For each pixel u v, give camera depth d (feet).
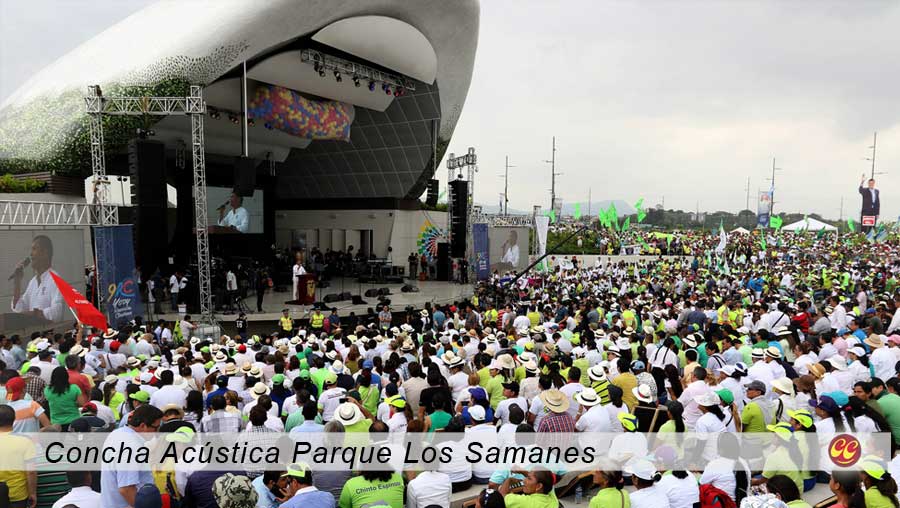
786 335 40.98
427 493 17.54
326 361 34.06
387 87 102.12
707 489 17.12
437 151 121.70
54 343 43.19
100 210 64.18
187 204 103.35
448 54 104.99
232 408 21.95
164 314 72.69
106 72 78.28
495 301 84.43
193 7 81.71
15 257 53.26
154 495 14.30
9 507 16.63
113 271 60.08
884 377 33.55
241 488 13.98
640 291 87.61
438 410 22.75
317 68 89.35
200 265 67.97
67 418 23.76
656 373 30.76
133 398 23.11
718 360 33.78
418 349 39.83
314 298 87.56
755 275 98.07
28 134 78.23
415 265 124.16
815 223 250.16
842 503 14.88
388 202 128.36
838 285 84.07
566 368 32.50
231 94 88.38
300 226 139.23
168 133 92.89
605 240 167.43
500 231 121.80
